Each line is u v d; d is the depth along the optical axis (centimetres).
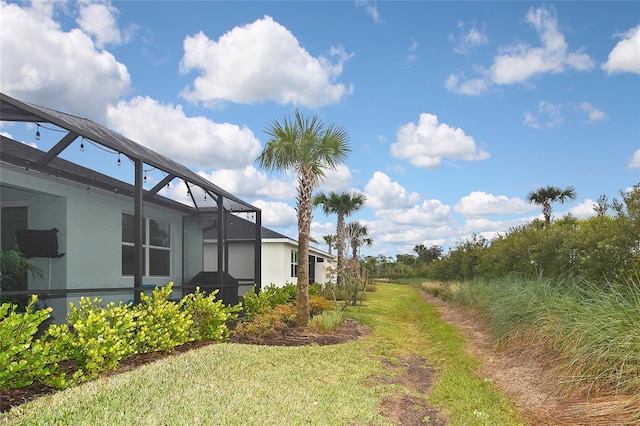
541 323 769
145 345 666
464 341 1005
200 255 1289
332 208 2697
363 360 780
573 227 1160
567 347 619
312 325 1090
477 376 694
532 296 868
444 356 869
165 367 584
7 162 710
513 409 531
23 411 402
